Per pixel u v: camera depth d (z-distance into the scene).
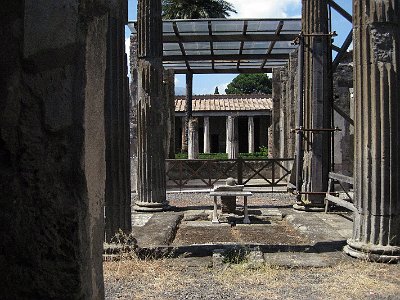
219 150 40.53
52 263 2.03
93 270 2.18
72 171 2.06
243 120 41.34
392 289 5.00
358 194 6.36
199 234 8.62
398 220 6.16
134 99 15.66
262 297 4.77
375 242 6.17
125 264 5.91
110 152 6.42
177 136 38.69
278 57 17.17
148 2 10.89
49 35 2.07
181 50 16.47
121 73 6.46
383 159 6.12
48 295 2.03
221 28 14.19
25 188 2.05
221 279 5.37
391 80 6.09
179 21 13.41
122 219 6.48
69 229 2.04
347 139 15.37
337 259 6.22
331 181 10.38
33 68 2.06
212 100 33.38
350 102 15.51
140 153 11.05
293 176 14.12
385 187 6.11
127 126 6.54
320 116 10.70
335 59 10.77
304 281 5.30
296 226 8.88
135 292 4.93
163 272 5.66
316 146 10.70
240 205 11.84
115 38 6.38
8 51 2.06
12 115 2.05
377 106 6.13
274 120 19.14
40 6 2.07
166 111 17.52
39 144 2.06
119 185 6.45
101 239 2.31
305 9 10.78
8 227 2.04
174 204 12.40
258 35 14.71
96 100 2.24
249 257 6.25
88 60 2.13
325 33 10.72
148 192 11.01
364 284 5.16
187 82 22.53
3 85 2.05
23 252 2.03
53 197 2.04
